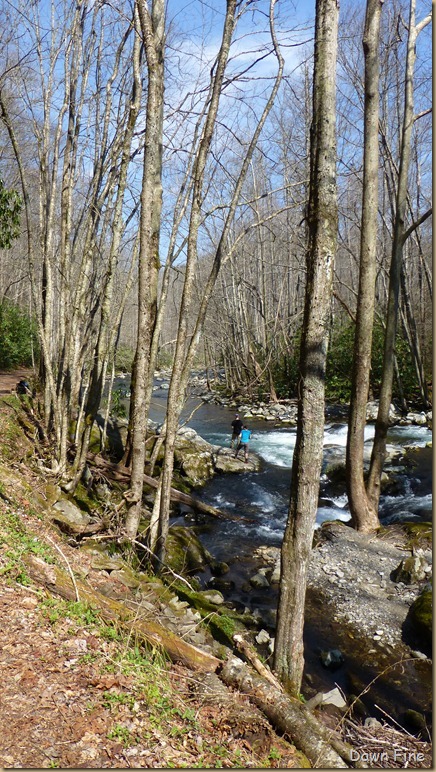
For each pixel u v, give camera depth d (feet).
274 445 58.08
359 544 30.12
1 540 17.57
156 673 14.25
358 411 31.73
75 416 40.78
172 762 11.09
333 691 18.71
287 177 49.93
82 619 15.05
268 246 90.07
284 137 52.70
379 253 85.05
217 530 35.17
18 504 23.65
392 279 33.27
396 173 66.03
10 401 44.75
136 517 24.56
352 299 93.35
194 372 133.49
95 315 35.01
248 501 41.04
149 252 23.18
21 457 32.71
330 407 75.72
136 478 24.29
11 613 14.12
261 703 14.83
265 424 70.03
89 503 31.37
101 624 15.28
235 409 82.99
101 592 18.29
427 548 28.30
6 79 35.27
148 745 11.35
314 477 16.37
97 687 12.46
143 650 15.21
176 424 24.29
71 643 13.76
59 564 18.10
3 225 35.68
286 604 16.71
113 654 14.02
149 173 22.71
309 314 16.02
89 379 40.09
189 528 34.68
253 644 20.94
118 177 36.11
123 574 20.75
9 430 36.04
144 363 23.66
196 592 24.80
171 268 30.17
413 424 62.95
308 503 16.43
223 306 94.22
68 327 34.40
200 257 73.51
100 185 34.99
